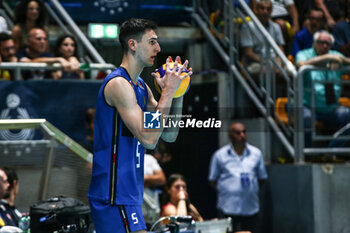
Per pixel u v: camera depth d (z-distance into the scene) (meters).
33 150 10.63
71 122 12.42
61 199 7.95
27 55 14.35
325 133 16.14
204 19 20.11
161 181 14.31
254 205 15.73
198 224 9.63
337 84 16.14
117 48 17.31
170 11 19.83
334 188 15.57
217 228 10.00
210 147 17.97
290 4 19.27
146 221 11.40
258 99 17.73
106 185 6.28
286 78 16.28
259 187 16.11
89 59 16.55
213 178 16.06
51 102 12.32
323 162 15.99
